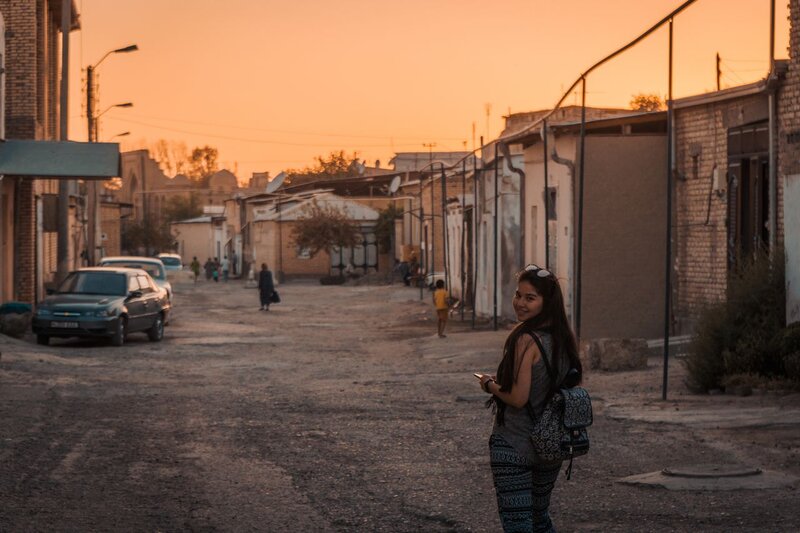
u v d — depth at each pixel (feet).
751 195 65.98
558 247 83.41
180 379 63.00
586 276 78.02
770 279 51.08
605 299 78.07
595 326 78.07
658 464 32.63
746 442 35.58
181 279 247.70
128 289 90.48
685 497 27.76
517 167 103.35
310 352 85.05
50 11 133.08
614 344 61.21
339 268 260.62
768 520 24.93
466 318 119.75
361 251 261.03
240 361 76.48
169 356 79.66
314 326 116.98
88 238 151.64
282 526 25.95
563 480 30.63
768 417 40.01
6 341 82.94
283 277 252.62
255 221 271.90
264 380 62.54
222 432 40.73
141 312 91.25
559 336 18.79
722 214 70.28
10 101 110.52
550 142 85.61
